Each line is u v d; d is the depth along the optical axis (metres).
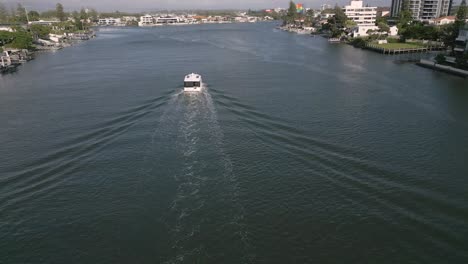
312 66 121.38
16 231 35.84
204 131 57.59
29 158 51.06
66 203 40.06
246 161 47.75
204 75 105.25
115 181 43.97
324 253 32.31
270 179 43.50
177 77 102.88
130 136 56.69
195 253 32.25
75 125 63.75
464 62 109.19
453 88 89.50
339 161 47.72
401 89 87.94
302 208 38.16
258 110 68.81
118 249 33.12
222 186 42.06
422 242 33.22
